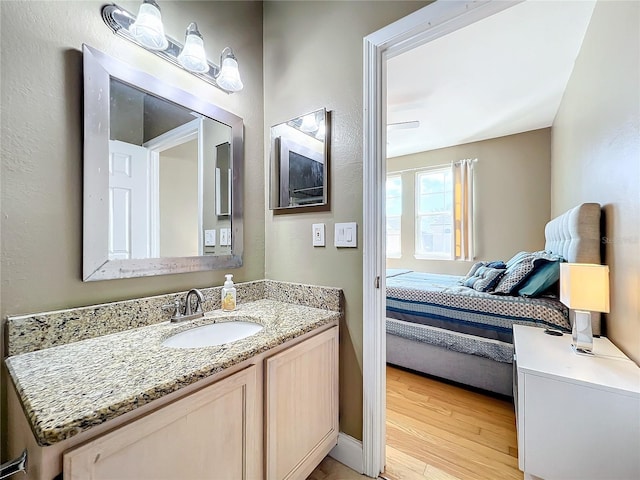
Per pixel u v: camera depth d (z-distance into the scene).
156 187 1.19
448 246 4.37
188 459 0.74
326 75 1.44
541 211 3.65
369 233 1.29
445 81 2.52
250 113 1.61
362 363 1.32
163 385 0.67
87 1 0.99
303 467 1.13
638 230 1.15
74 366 0.76
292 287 1.52
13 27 0.85
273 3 1.65
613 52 1.43
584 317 1.35
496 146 3.94
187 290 1.30
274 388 0.99
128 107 1.10
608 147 1.51
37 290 0.89
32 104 0.88
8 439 0.81
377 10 1.28
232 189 1.50
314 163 1.47
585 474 1.09
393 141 4.08
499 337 1.98
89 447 0.56
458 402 1.92
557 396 1.13
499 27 1.87
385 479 1.28
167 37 1.20
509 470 1.34
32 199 0.88
